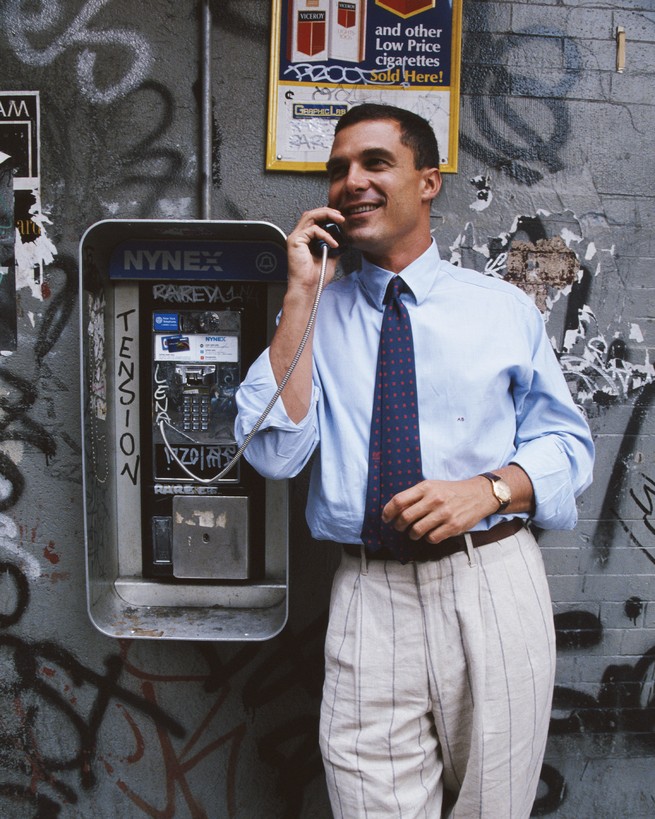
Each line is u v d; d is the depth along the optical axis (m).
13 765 1.93
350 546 1.36
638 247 1.86
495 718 1.26
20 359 1.86
